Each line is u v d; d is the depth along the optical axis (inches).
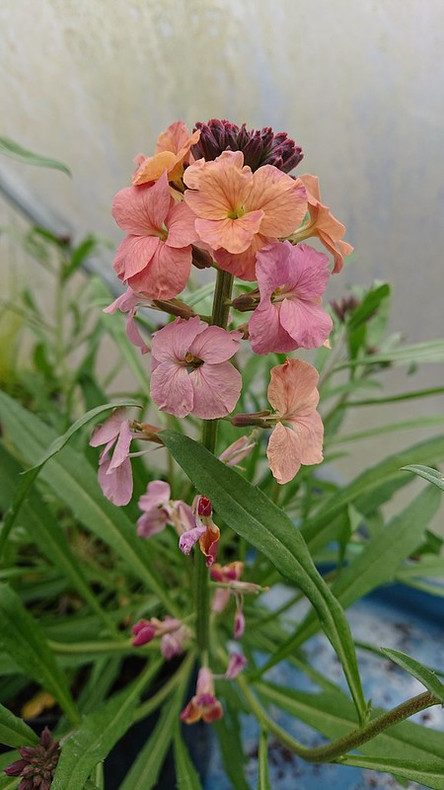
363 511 7.6
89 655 7.4
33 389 11.0
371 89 9.4
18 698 8.2
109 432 4.6
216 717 6.4
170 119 10.8
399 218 10.5
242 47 9.6
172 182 4.3
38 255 12.3
